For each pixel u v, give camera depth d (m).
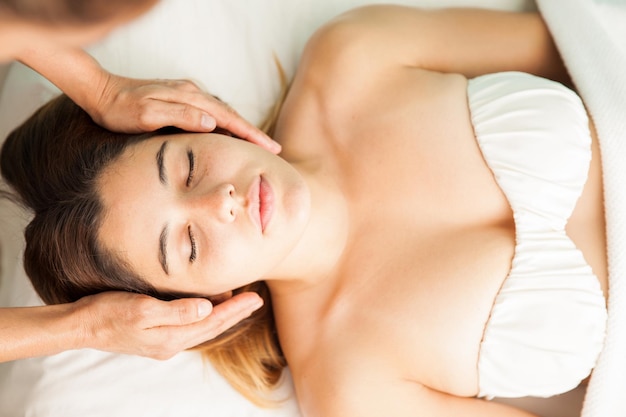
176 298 1.19
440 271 1.17
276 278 1.30
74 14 0.33
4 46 0.35
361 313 1.24
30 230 1.23
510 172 1.15
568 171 1.13
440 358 1.16
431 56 1.34
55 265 1.21
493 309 1.11
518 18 1.35
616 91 1.17
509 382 1.13
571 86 1.36
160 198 1.11
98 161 1.16
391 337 1.20
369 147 1.29
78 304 1.12
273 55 1.56
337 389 1.22
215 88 1.55
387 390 1.20
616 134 1.15
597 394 1.12
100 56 1.53
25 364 1.42
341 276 1.29
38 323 1.10
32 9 0.33
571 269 1.10
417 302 1.18
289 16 1.57
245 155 1.13
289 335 1.34
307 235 1.24
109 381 1.39
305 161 1.34
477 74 1.36
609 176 1.15
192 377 1.40
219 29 1.56
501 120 1.17
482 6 1.50
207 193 1.08
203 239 1.09
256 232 1.09
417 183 1.23
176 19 1.55
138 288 1.18
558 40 1.27
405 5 1.53
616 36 1.28
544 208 1.13
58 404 1.37
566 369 1.11
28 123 1.25
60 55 1.14
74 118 1.22
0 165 1.27
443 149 1.21
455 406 1.19
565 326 1.09
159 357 1.16
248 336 1.41
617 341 1.10
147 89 1.18
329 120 1.34
